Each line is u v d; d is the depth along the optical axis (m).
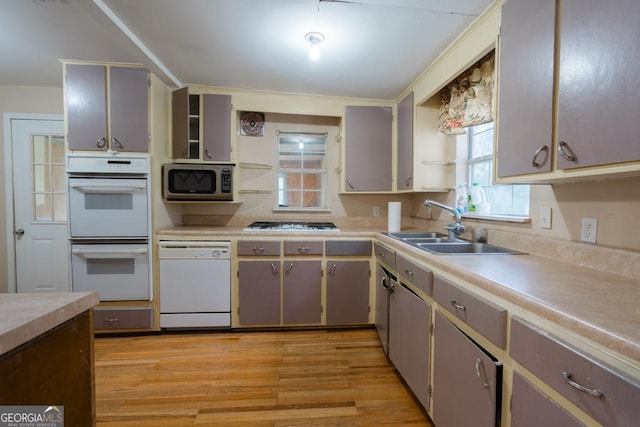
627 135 0.78
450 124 2.03
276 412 1.49
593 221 1.18
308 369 1.87
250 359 1.99
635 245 1.04
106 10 1.56
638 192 1.03
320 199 3.09
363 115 2.74
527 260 1.30
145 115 2.25
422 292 1.46
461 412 1.09
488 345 0.97
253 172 2.95
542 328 0.75
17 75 2.46
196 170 2.45
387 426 1.41
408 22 1.64
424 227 2.73
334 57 2.03
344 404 1.56
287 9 1.54
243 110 2.66
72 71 2.18
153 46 1.93
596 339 0.61
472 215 1.98
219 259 2.34
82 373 0.79
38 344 0.65
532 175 1.13
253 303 2.38
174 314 2.33
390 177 2.77
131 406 1.52
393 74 2.27
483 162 2.10
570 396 0.65
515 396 0.84
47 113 2.72
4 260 2.73
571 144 0.95
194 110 2.62
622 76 0.79
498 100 1.34
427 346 1.37
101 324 2.25
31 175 2.73
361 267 2.44
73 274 2.21
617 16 0.80
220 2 1.50
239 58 2.07
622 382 0.55
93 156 2.19
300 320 2.41
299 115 2.99
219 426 1.40
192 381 1.74
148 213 2.26
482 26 1.56
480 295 1.02
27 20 1.69
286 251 2.38
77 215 2.20
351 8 1.52
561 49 0.98
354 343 2.23
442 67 1.97
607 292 0.85
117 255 2.21
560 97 0.99
